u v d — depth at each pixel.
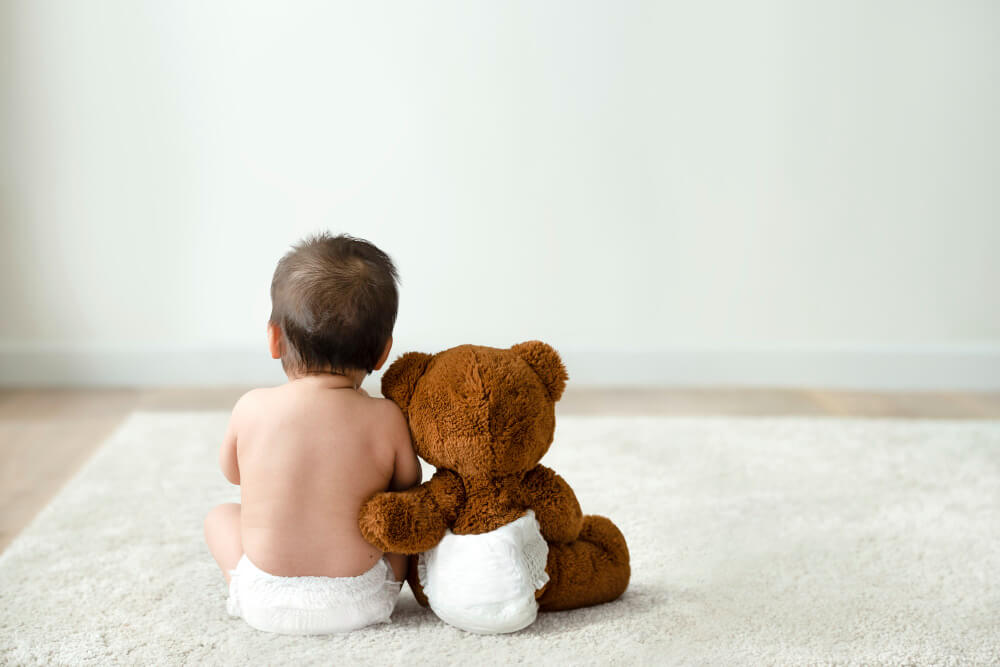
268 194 3.11
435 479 1.39
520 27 3.05
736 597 1.57
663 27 3.06
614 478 2.20
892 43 3.06
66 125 3.04
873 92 3.09
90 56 3.02
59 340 3.16
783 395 3.11
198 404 2.95
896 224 3.15
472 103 3.09
